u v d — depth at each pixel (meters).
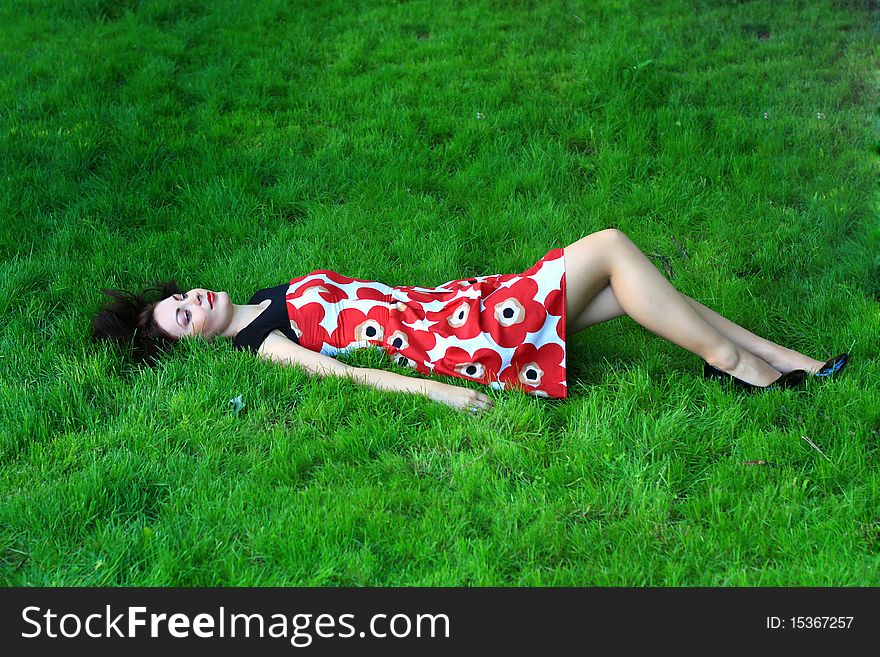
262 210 5.22
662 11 7.35
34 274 4.53
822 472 3.00
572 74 6.49
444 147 5.80
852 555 2.71
